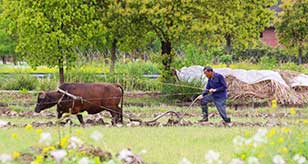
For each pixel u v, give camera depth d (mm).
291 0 71250
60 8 40906
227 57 61312
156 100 41531
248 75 39469
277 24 72438
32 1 41094
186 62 46438
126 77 46781
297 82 39750
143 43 45281
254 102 38750
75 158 13445
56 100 27953
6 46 77250
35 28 41344
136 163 15734
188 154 18156
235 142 14734
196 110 36125
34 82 46562
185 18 41094
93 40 45000
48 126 25594
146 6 41250
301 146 16203
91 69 48844
